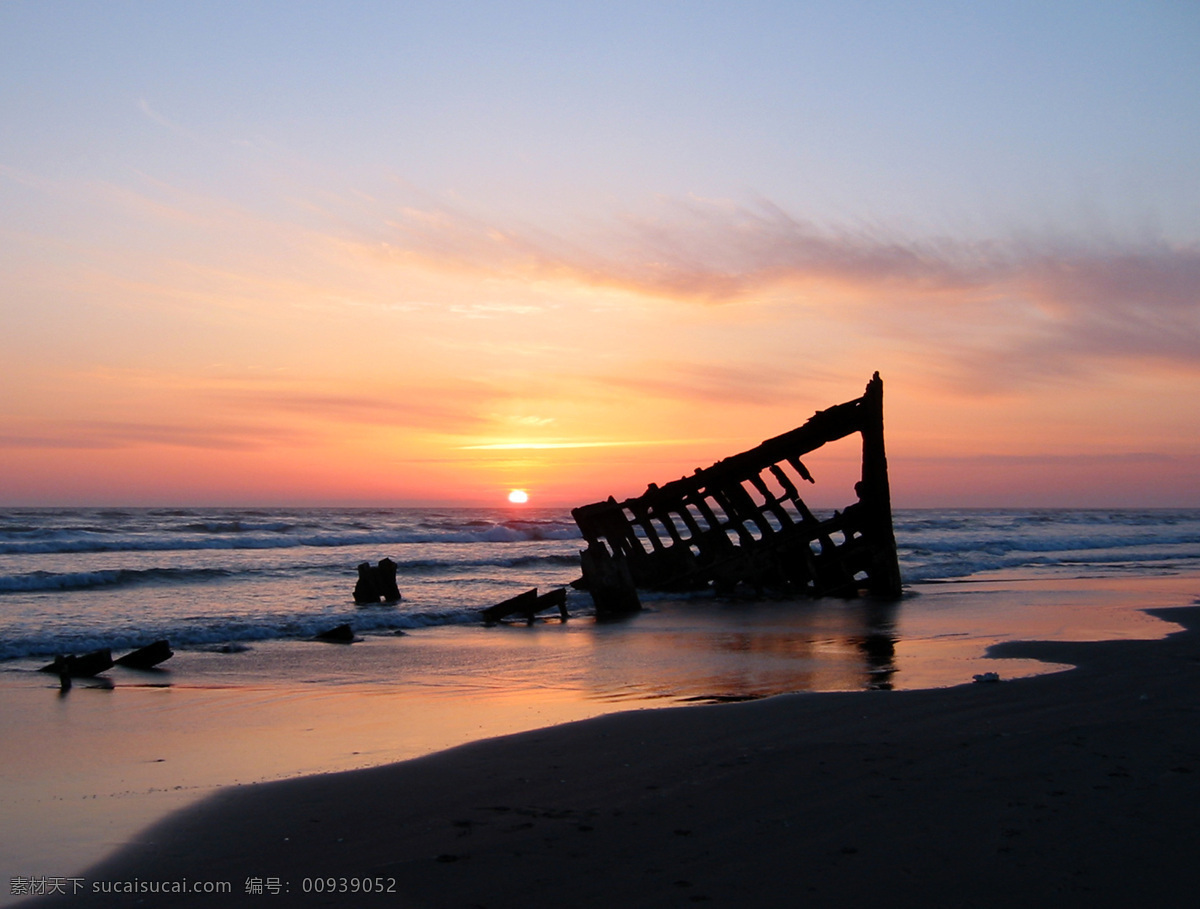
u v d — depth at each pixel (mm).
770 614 22906
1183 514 150125
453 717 10930
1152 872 5355
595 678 13906
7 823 6824
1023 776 7285
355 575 32781
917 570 35406
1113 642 15781
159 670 14648
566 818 6691
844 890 5223
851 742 8656
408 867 5816
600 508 28156
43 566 35781
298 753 9117
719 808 6766
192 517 76812
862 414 26750
